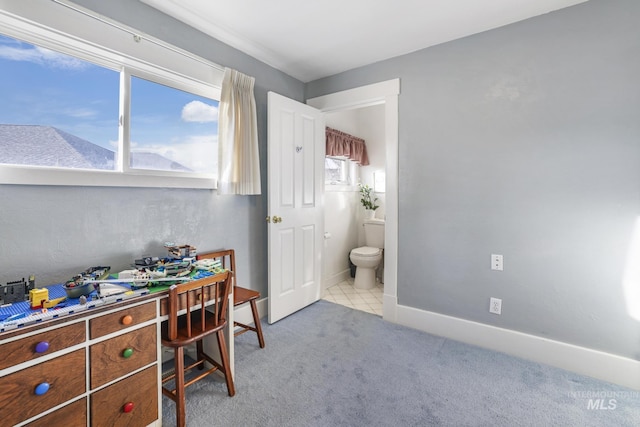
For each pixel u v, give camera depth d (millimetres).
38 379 1062
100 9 1587
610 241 1783
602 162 1791
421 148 2436
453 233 2314
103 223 1666
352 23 2070
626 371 1750
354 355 2070
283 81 2832
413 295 2514
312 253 2998
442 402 1608
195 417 1489
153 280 1439
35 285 1437
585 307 1863
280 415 1507
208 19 2014
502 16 1978
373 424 1452
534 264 2018
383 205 4227
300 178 2812
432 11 1929
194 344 2049
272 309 2561
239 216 2461
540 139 1970
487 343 2189
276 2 1837
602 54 1773
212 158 2285
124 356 1287
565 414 1522
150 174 1888
